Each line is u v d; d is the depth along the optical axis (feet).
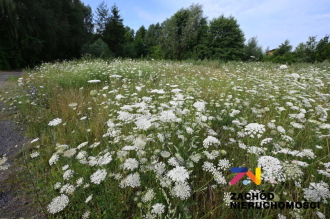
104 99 14.12
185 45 101.86
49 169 7.77
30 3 57.72
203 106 7.06
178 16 106.22
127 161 5.62
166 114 6.48
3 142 9.82
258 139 8.62
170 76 25.67
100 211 5.73
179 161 6.26
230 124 10.87
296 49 93.66
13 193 6.63
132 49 125.49
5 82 26.30
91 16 122.42
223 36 91.81
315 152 8.09
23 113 13.65
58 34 72.54
